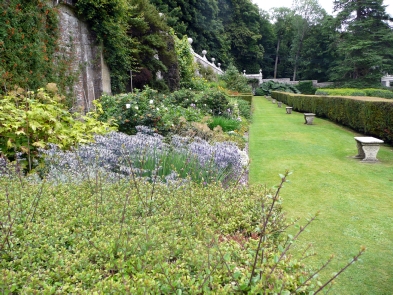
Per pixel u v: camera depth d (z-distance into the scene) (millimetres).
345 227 3514
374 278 2596
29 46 6398
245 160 5520
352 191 4719
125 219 2174
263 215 1776
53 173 3521
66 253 1708
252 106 20688
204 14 33281
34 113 4488
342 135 9883
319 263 2795
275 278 1405
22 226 1929
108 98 7727
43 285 1377
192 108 9492
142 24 12531
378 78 35281
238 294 1401
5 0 5816
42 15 7016
